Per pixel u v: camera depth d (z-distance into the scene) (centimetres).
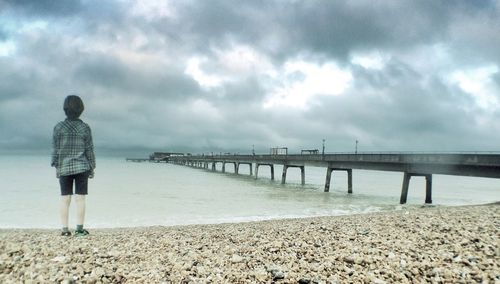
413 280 507
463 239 757
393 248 697
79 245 700
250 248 724
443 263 581
